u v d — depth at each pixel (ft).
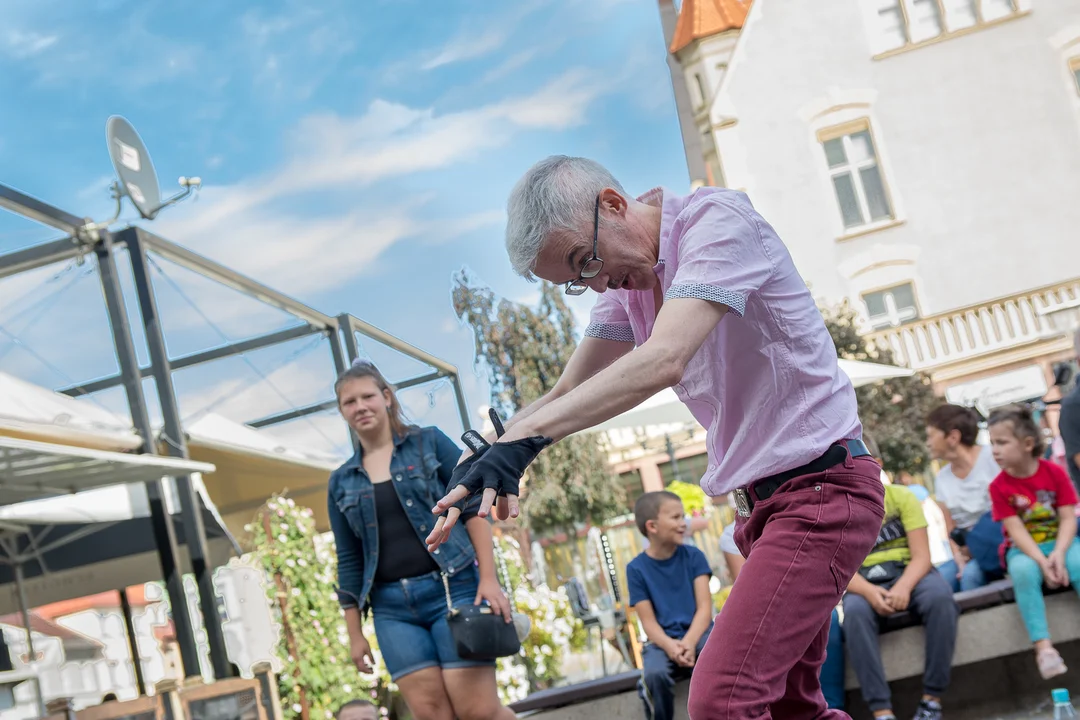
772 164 77.30
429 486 13.12
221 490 31.91
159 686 19.70
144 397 25.61
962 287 75.15
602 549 24.16
